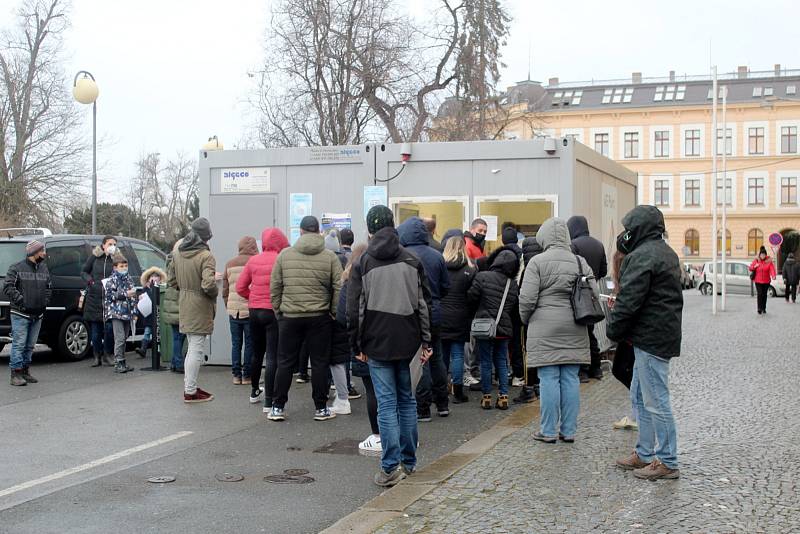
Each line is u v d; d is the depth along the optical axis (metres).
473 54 30.91
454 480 6.48
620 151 72.06
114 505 6.05
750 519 5.40
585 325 7.59
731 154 69.19
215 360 12.80
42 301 11.41
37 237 13.81
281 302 8.68
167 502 6.12
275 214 12.59
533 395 9.92
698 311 26.11
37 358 14.43
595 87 74.56
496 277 9.16
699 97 71.50
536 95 67.94
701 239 70.19
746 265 39.44
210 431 8.44
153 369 12.68
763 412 8.90
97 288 13.06
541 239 7.71
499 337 9.18
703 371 11.91
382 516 5.63
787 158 68.06
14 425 8.76
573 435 7.66
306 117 30.17
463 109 31.03
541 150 11.65
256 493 6.35
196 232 9.98
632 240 6.52
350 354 9.21
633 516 5.51
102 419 9.03
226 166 12.75
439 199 12.00
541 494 6.05
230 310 11.12
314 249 8.66
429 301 6.87
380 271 6.52
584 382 10.97
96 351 13.16
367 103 30.58
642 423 6.63
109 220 47.44
